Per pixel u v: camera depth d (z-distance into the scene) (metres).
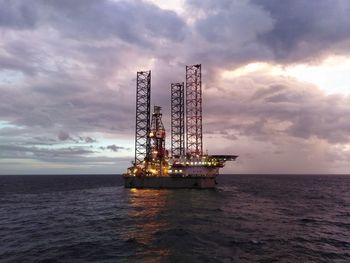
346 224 54.78
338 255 34.47
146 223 54.09
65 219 59.94
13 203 90.44
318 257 33.56
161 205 80.81
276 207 78.75
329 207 80.69
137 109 138.38
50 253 35.25
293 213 68.06
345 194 127.06
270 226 51.25
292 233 45.72
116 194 116.12
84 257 33.62
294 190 148.75
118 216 62.94
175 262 31.67
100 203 87.81
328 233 46.25
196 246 37.72
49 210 73.88
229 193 121.00
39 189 153.88
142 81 138.38
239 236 43.09
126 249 36.56
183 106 140.25
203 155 131.75
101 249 36.66
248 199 99.44
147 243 39.28
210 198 99.38
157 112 138.50
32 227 51.59
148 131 137.88
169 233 44.97
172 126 140.88
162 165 137.00
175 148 140.00
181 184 130.12
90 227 50.97
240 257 33.22
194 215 63.19
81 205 83.81
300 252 35.38
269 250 36.03
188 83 134.88
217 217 60.66
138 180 137.62
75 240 41.41
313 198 106.88
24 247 38.03
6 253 35.53
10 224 54.81
